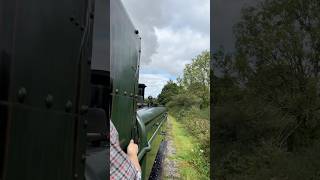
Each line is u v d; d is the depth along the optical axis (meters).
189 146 21.67
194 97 46.22
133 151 3.82
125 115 4.93
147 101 14.47
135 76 5.81
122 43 4.55
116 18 4.09
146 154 6.79
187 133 29.95
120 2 4.31
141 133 6.31
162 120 16.86
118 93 4.38
